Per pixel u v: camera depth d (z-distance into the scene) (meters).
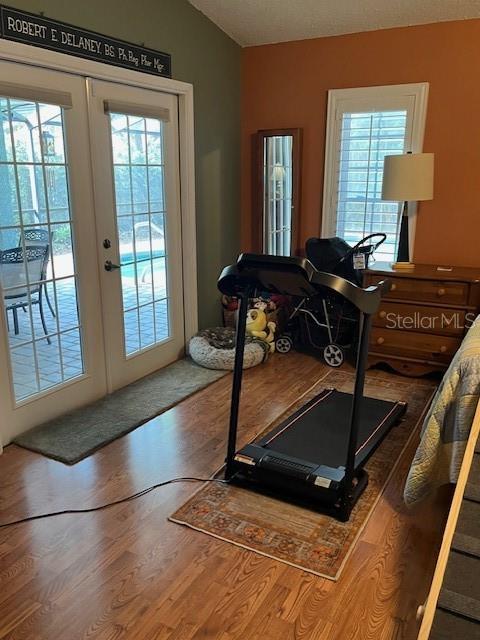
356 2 3.68
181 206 4.08
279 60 4.41
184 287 4.25
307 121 4.42
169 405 3.41
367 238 3.95
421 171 3.67
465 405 2.20
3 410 2.88
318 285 2.14
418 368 3.83
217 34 4.18
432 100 3.92
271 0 3.75
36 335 3.03
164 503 2.43
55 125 2.95
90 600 1.88
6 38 2.59
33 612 1.83
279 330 4.60
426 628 1.47
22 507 2.39
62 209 3.07
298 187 4.52
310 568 2.03
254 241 4.85
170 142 3.87
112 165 3.38
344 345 4.33
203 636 1.74
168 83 3.68
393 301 3.77
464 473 1.89
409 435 3.05
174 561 2.07
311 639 1.73
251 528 2.26
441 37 3.79
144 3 3.39
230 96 4.47
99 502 2.43
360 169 4.28
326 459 2.58
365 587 1.94
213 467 2.72
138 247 3.71
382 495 2.49
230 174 4.62
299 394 3.61
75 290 3.24
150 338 3.96
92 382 3.45
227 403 3.47
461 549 1.66
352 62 4.14
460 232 4.04
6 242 2.77
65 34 2.89
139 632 1.75
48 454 2.82
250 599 1.89
